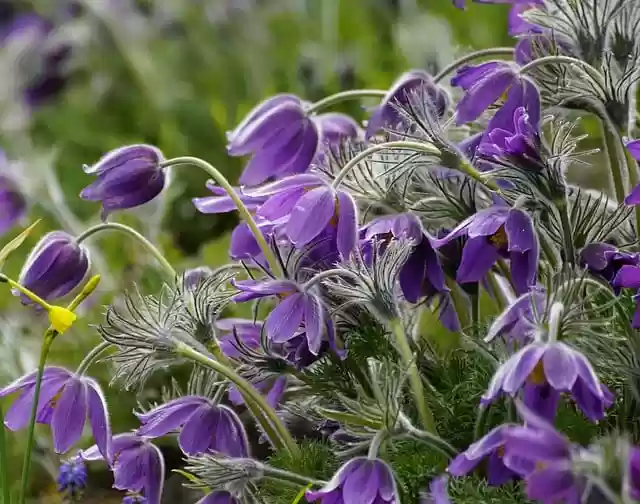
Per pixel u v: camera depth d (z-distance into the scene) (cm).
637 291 118
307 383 120
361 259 118
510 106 119
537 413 112
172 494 135
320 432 125
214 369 120
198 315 121
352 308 121
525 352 112
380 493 114
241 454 121
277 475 118
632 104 121
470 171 119
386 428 115
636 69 120
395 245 118
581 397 112
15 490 138
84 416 120
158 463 122
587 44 120
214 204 123
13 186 149
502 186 121
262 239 120
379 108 124
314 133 124
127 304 120
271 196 119
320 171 122
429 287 120
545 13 121
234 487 119
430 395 120
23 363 142
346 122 128
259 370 120
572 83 120
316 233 117
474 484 116
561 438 109
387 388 116
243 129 123
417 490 117
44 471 141
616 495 108
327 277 119
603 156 143
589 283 118
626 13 120
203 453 120
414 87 124
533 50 122
